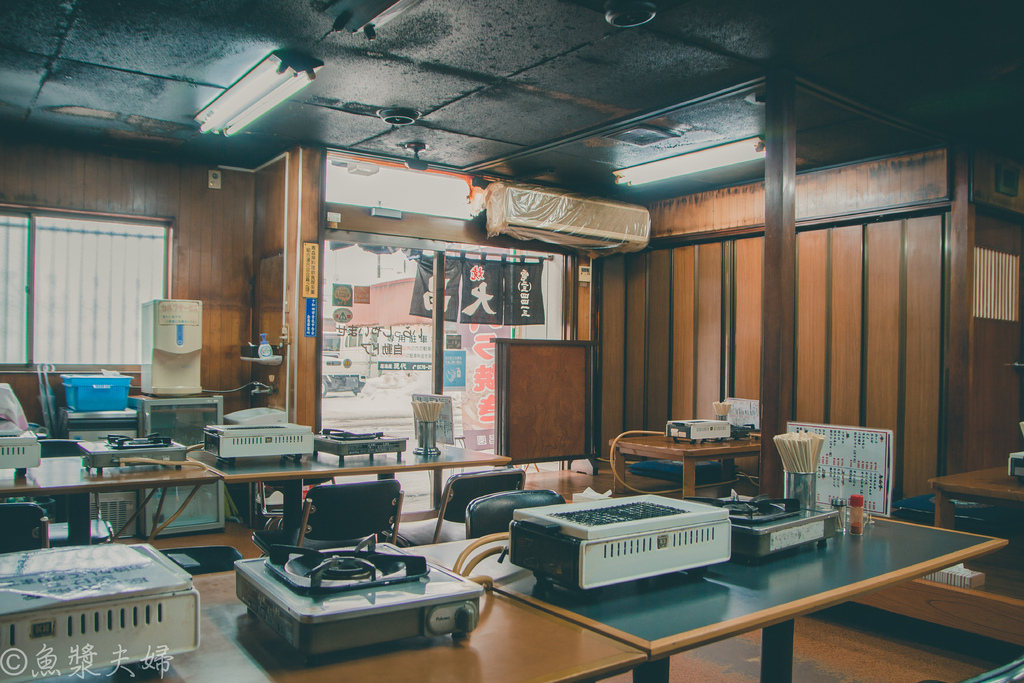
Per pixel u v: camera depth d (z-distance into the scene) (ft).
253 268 19.83
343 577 4.18
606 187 22.82
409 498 20.18
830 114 15.26
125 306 18.19
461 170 20.80
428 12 11.02
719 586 5.30
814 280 20.15
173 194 18.67
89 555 4.15
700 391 22.88
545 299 24.76
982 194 17.10
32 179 16.84
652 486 21.03
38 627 3.18
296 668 3.71
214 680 3.53
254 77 13.32
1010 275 18.67
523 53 12.56
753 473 21.52
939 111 15.30
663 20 11.26
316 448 12.41
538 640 4.21
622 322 25.26
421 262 21.38
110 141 17.53
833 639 10.77
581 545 4.73
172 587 3.53
